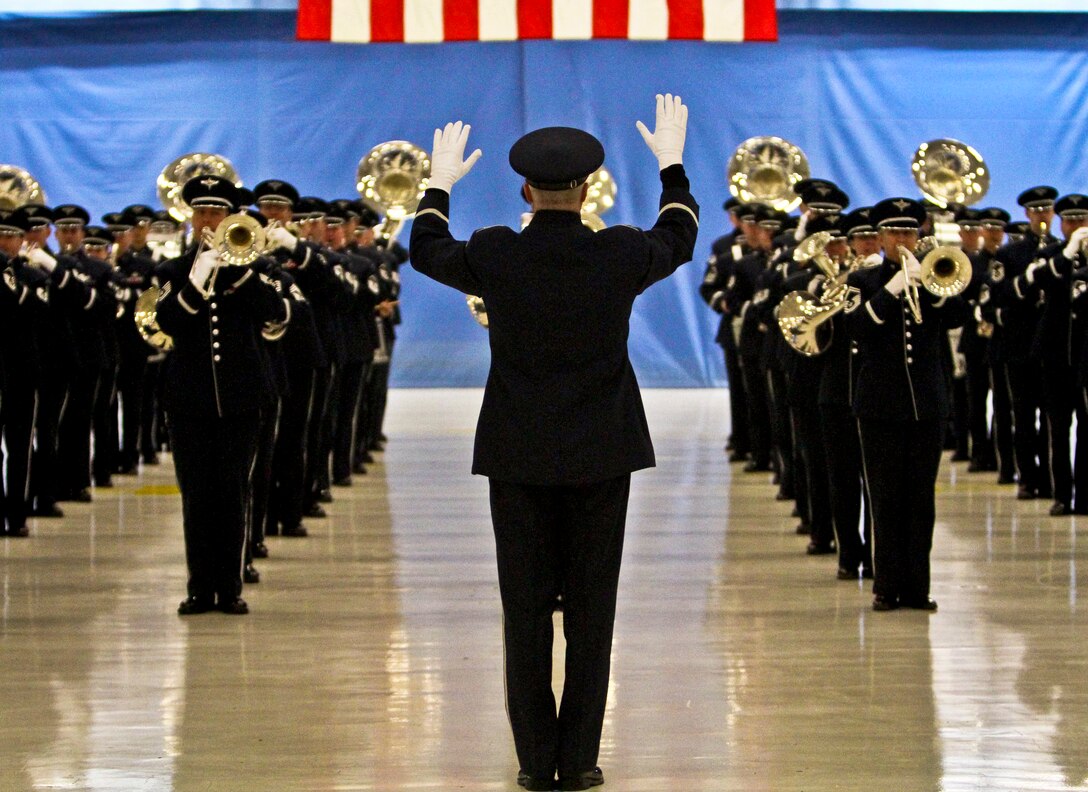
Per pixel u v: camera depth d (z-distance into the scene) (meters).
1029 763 13.12
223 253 18.31
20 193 33.28
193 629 18.45
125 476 34.38
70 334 27.95
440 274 12.24
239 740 13.88
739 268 31.58
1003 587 20.84
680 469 34.41
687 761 13.23
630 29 33.12
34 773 12.96
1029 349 29.05
